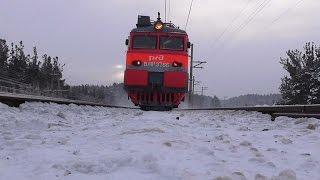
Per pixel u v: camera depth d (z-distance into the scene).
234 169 3.61
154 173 3.33
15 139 5.23
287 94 32.47
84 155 4.07
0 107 9.63
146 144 4.67
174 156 4.06
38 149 4.46
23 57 83.06
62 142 4.96
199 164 3.72
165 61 19.08
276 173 3.52
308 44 32.09
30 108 10.96
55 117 9.95
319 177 3.44
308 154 4.56
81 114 12.55
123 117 10.92
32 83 83.12
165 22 21.31
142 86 18.95
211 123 9.22
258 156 4.30
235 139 5.99
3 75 72.00
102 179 3.12
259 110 13.66
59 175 3.24
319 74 30.44
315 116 9.20
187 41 19.70
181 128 7.45
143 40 19.33
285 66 33.28
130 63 19.19
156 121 8.19
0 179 3.12
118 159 3.73
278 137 6.19
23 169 3.48
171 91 18.95
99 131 6.39
